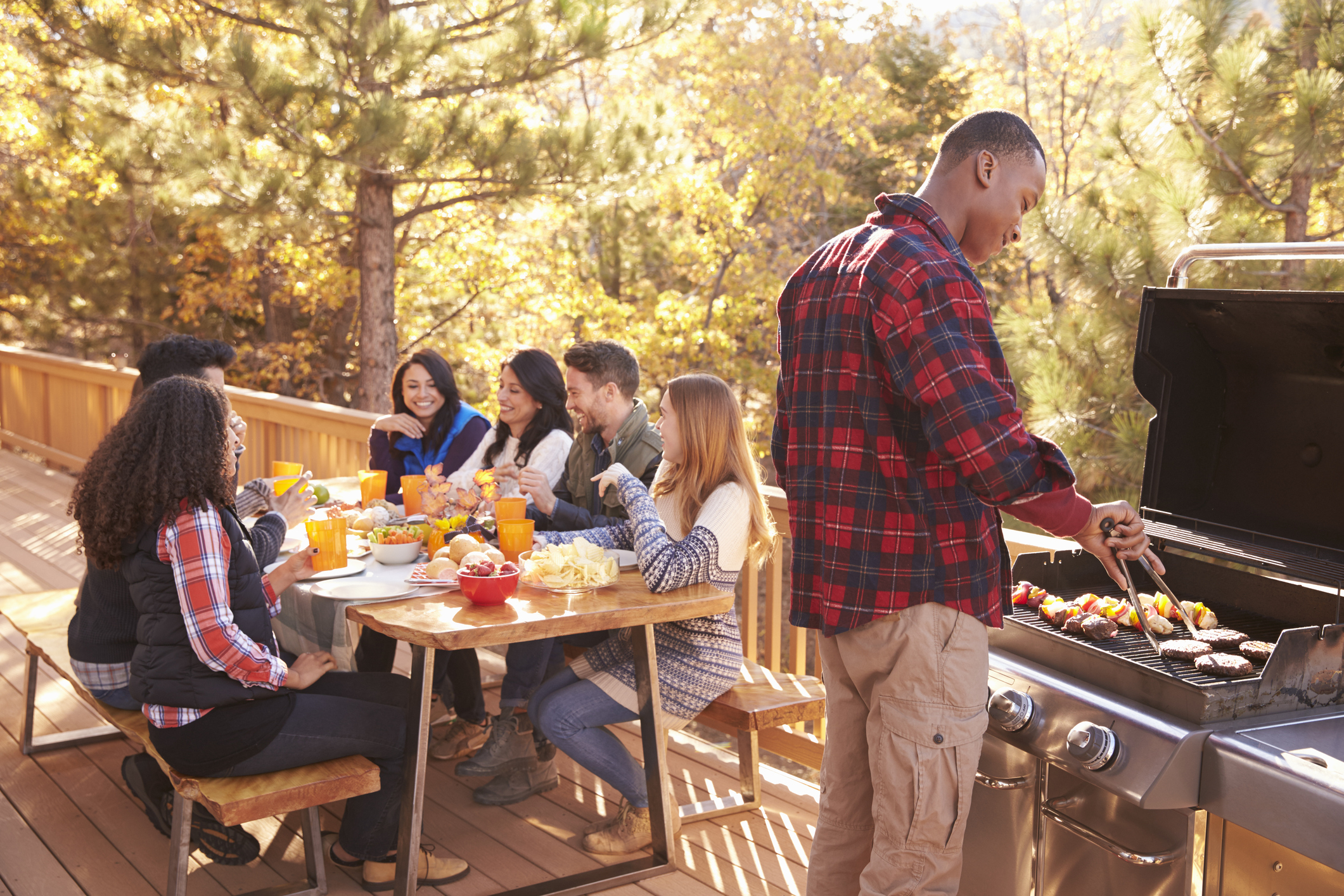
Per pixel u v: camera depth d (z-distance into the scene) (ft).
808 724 13.01
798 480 5.70
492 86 26.45
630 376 9.80
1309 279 19.06
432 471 9.23
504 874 8.31
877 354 5.22
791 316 5.96
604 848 8.62
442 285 39.96
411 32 24.57
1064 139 51.34
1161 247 19.47
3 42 33.53
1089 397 19.97
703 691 8.43
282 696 7.21
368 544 9.24
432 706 11.06
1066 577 7.36
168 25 26.13
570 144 26.58
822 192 54.75
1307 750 5.00
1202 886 5.24
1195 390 6.81
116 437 6.83
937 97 61.82
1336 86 18.04
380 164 27.53
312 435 19.61
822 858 6.16
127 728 7.64
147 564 6.79
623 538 9.10
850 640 5.53
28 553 19.03
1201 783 5.21
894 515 5.27
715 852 8.73
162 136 25.00
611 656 8.48
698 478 8.25
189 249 39.29
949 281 4.98
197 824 8.03
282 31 25.11
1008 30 56.59
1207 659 5.53
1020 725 5.94
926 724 5.32
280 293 41.88
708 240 43.62
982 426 4.78
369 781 7.30
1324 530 6.14
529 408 10.83
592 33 25.40
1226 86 19.16
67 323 39.47
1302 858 4.86
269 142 27.45
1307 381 6.26
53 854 8.55
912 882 5.50
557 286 42.98
